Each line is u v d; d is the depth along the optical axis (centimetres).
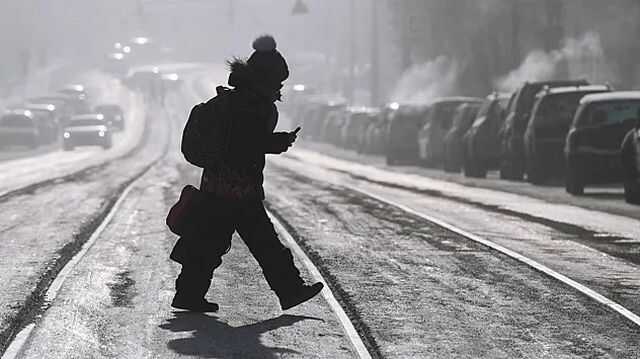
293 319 1731
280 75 1739
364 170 7088
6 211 3650
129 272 2206
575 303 1905
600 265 2369
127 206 3897
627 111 4500
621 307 1864
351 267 2300
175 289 1933
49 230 3008
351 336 1608
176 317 1736
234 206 1753
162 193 4606
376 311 1803
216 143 1736
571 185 4578
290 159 9238
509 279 2159
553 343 1588
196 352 1490
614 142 4469
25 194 4519
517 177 5669
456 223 3281
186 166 7531
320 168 7362
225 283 2072
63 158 9350
